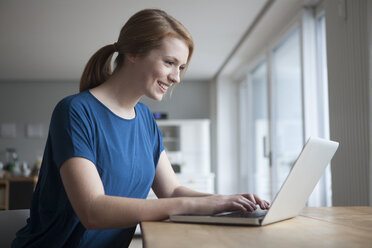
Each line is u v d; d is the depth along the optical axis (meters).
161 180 1.21
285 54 4.07
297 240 0.67
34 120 7.18
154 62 0.97
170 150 7.21
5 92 7.18
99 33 4.54
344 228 0.78
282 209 0.83
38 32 4.47
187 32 1.00
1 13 3.87
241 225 0.80
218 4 3.75
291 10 3.68
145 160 1.09
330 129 2.68
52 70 6.42
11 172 5.12
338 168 2.55
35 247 1.01
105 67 1.12
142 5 3.73
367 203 2.18
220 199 0.88
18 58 5.62
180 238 0.68
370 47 2.13
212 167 7.29
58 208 0.98
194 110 7.42
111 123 1.01
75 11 3.85
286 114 4.03
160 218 0.84
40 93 7.23
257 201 1.00
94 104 1.00
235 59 5.64
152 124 1.23
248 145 5.87
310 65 3.37
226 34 4.68
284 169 4.12
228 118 6.99
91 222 0.82
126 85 1.04
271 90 4.52
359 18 2.26
